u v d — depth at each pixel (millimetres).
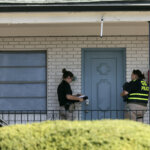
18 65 31359
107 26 29922
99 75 30984
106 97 31000
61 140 16859
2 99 31312
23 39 30828
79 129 17062
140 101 27188
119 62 30906
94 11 24125
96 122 18594
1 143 17391
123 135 16578
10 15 24828
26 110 28766
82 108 30906
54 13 24688
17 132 17672
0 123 27031
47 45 30766
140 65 30562
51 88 30734
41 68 31266
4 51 31297
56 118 30062
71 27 30078
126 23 28516
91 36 30641
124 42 30594
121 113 30953
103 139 16328
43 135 17266
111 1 23812
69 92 27766
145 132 17156
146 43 30547
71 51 30688
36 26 29812
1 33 30641
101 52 31000
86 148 16281
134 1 23719
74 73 30688
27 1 24109
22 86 31406
